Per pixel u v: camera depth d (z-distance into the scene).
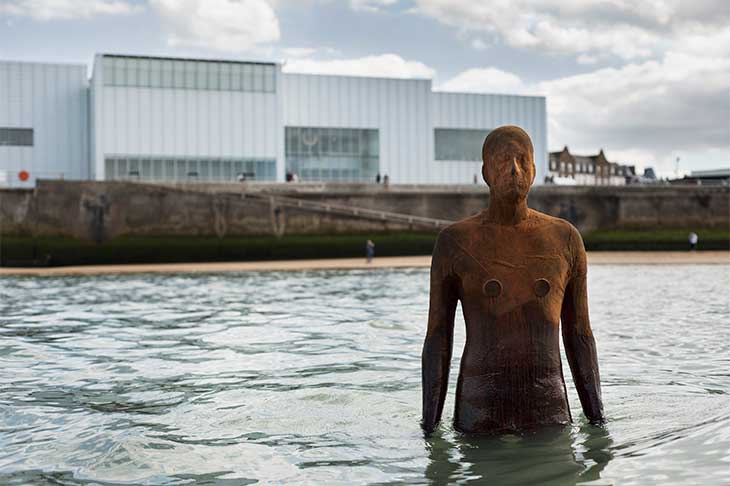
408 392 6.89
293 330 11.48
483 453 4.73
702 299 16.86
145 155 49.47
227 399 6.68
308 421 5.84
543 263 5.13
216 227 41.34
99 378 7.74
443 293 5.29
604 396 6.54
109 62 48.69
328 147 55.03
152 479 4.46
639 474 4.07
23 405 6.51
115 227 39.97
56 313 14.57
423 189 45.69
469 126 58.06
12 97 49.66
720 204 46.84
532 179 5.13
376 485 4.25
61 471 4.65
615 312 13.96
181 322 12.77
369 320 12.75
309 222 43.00
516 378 5.07
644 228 46.53
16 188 38.88
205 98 50.56
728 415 5.52
